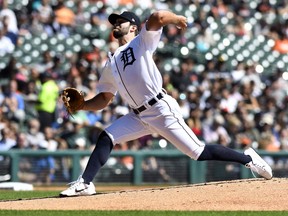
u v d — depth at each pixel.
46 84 54.66
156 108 26.33
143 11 69.12
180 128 26.62
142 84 26.05
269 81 67.19
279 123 62.25
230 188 27.09
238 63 67.12
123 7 68.25
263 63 69.19
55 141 52.22
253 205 25.23
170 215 22.84
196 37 68.06
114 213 23.33
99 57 60.78
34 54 61.16
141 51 25.86
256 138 59.31
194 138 26.89
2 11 61.72
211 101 59.84
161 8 70.12
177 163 51.97
